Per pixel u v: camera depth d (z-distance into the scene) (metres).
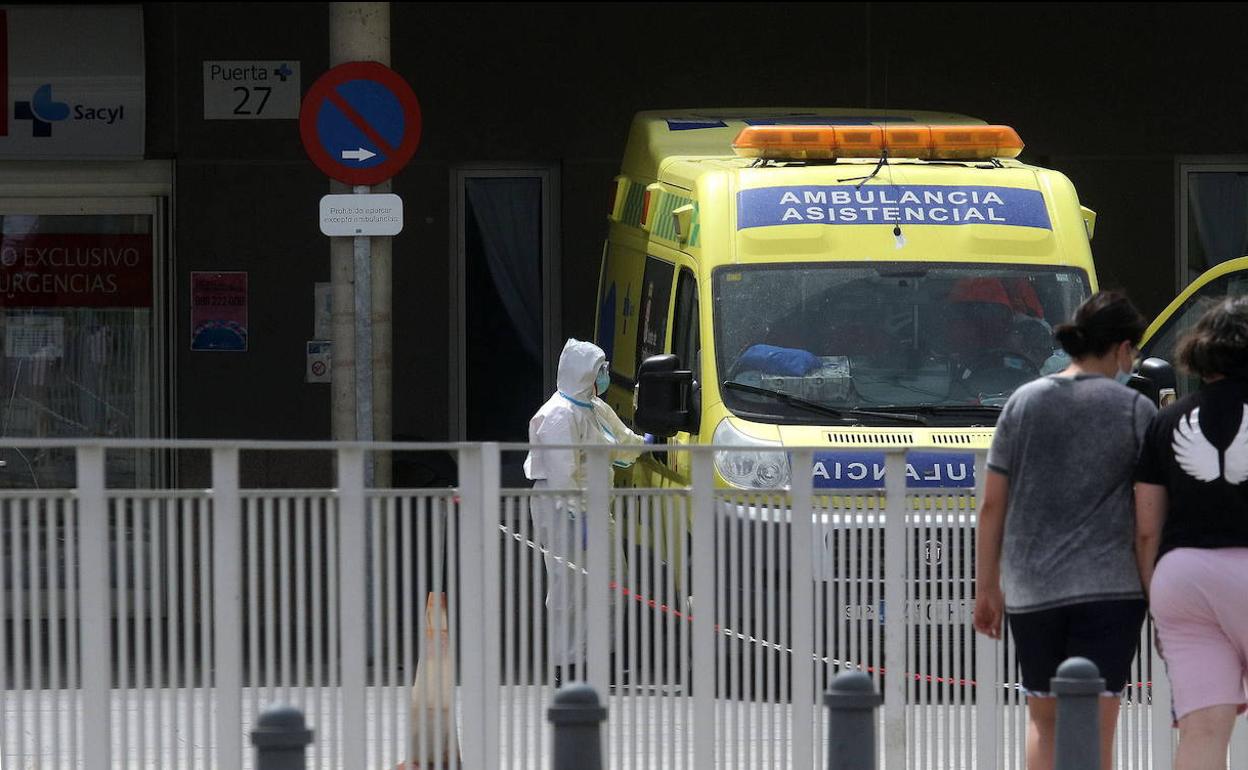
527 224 55.00
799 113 45.56
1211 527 21.88
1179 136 54.44
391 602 24.31
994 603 23.44
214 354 53.19
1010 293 36.41
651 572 25.11
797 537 25.38
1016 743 26.02
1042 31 54.25
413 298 54.06
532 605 24.70
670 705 25.14
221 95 52.69
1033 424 22.77
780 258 36.31
